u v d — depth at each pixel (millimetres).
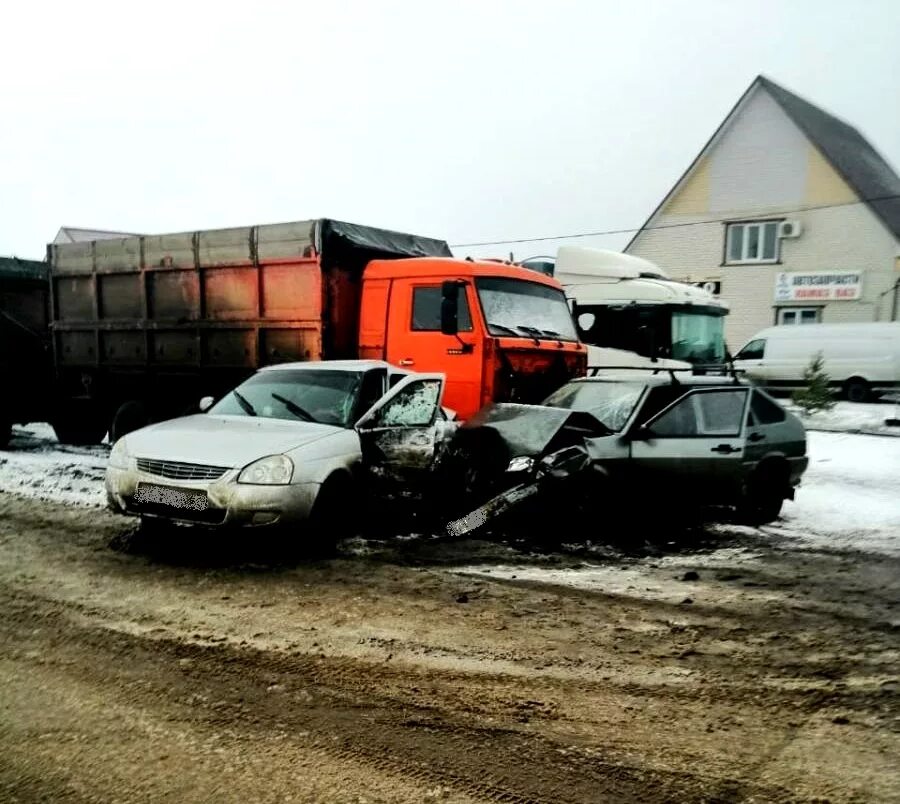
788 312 27453
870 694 3844
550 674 4043
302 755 3215
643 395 7594
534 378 9156
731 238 28422
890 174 30562
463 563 6090
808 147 26594
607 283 15086
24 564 5848
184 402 11242
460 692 3816
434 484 6984
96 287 11930
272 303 9953
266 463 5992
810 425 16328
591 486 6941
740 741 3369
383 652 4297
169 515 6023
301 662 4145
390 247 10367
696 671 4102
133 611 4887
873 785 3027
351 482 6633
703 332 14883
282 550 6340
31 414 12891
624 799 2928
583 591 5434
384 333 9500
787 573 5973
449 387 8906
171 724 3459
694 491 7340
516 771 3115
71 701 3668
